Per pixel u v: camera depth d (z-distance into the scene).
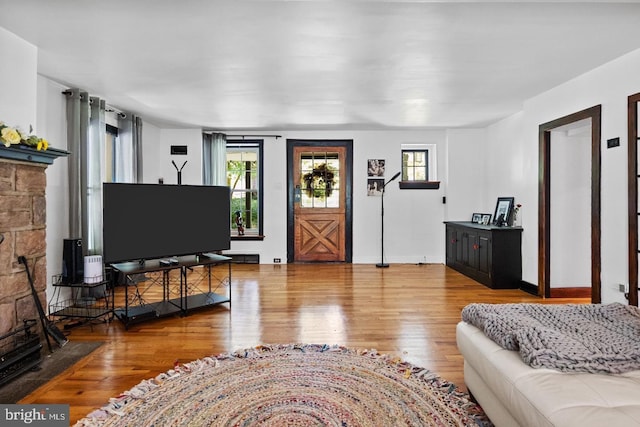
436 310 3.69
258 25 2.47
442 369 2.42
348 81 3.64
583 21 2.43
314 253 6.47
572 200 4.24
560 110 3.85
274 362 2.51
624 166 3.05
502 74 3.47
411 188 6.40
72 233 3.79
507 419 1.55
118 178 4.92
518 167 5.05
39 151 2.45
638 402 1.20
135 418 1.86
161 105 4.58
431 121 5.61
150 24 2.46
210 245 4.03
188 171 6.14
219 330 3.15
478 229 4.95
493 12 2.30
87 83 3.71
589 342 1.58
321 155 6.41
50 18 2.38
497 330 1.74
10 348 2.29
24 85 2.72
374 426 1.80
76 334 3.07
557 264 4.26
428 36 2.64
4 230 2.27
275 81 3.64
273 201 6.38
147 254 3.54
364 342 2.87
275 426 1.80
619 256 3.10
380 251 6.43
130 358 2.60
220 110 4.84
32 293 2.48
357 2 2.18
